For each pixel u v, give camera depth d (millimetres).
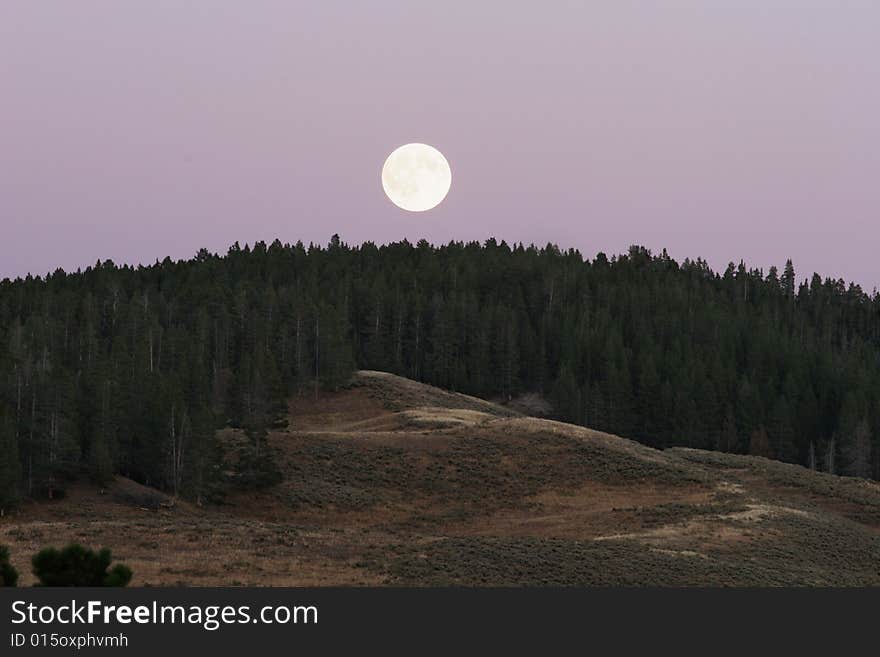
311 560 97312
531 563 100062
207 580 87938
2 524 132375
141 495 151625
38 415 150625
